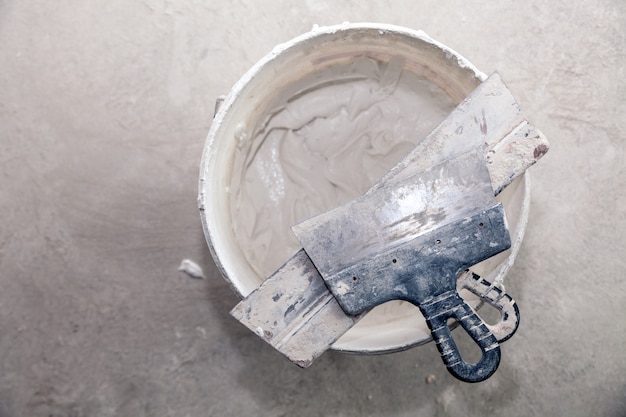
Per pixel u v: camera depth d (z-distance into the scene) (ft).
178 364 5.07
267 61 3.50
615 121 5.07
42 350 5.04
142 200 5.08
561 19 5.09
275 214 4.25
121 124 5.09
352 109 4.30
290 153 4.31
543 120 5.07
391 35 3.63
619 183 5.06
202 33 5.09
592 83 5.08
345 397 5.06
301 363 3.36
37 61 5.09
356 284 3.23
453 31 5.10
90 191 5.07
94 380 5.04
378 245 3.27
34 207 5.07
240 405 5.05
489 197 3.28
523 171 3.35
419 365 5.08
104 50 5.09
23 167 5.08
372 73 4.18
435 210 3.29
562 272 5.06
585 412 5.01
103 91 5.09
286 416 5.04
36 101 5.09
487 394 5.05
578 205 5.06
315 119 4.31
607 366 5.02
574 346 5.04
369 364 5.08
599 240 5.06
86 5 5.08
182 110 5.08
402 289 3.23
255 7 5.08
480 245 3.24
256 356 5.08
